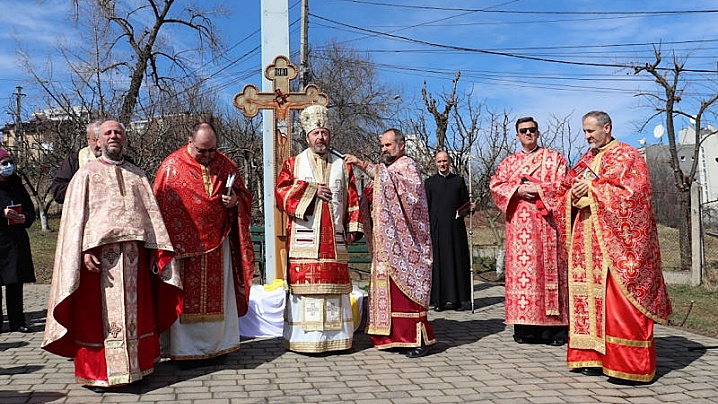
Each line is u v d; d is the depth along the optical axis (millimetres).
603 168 4715
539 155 6031
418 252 5562
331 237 5449
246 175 18219
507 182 6047
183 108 17438
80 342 4340
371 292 5602
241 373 4828
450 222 7898
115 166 4492
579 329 4762
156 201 4645
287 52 6871
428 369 4980
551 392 4344
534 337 5953
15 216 6270
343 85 27891
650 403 4113
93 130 4758
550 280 5824
